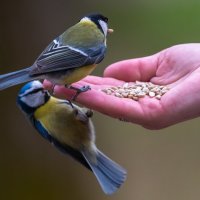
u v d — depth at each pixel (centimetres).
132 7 407
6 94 345
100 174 303
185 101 304
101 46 307
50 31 350
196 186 349
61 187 346
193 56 314
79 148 304
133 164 353
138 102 306
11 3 347
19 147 345
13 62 347
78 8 355
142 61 316
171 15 409
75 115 304
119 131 355
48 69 303
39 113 304
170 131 355
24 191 344
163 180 350
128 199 348
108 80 314
